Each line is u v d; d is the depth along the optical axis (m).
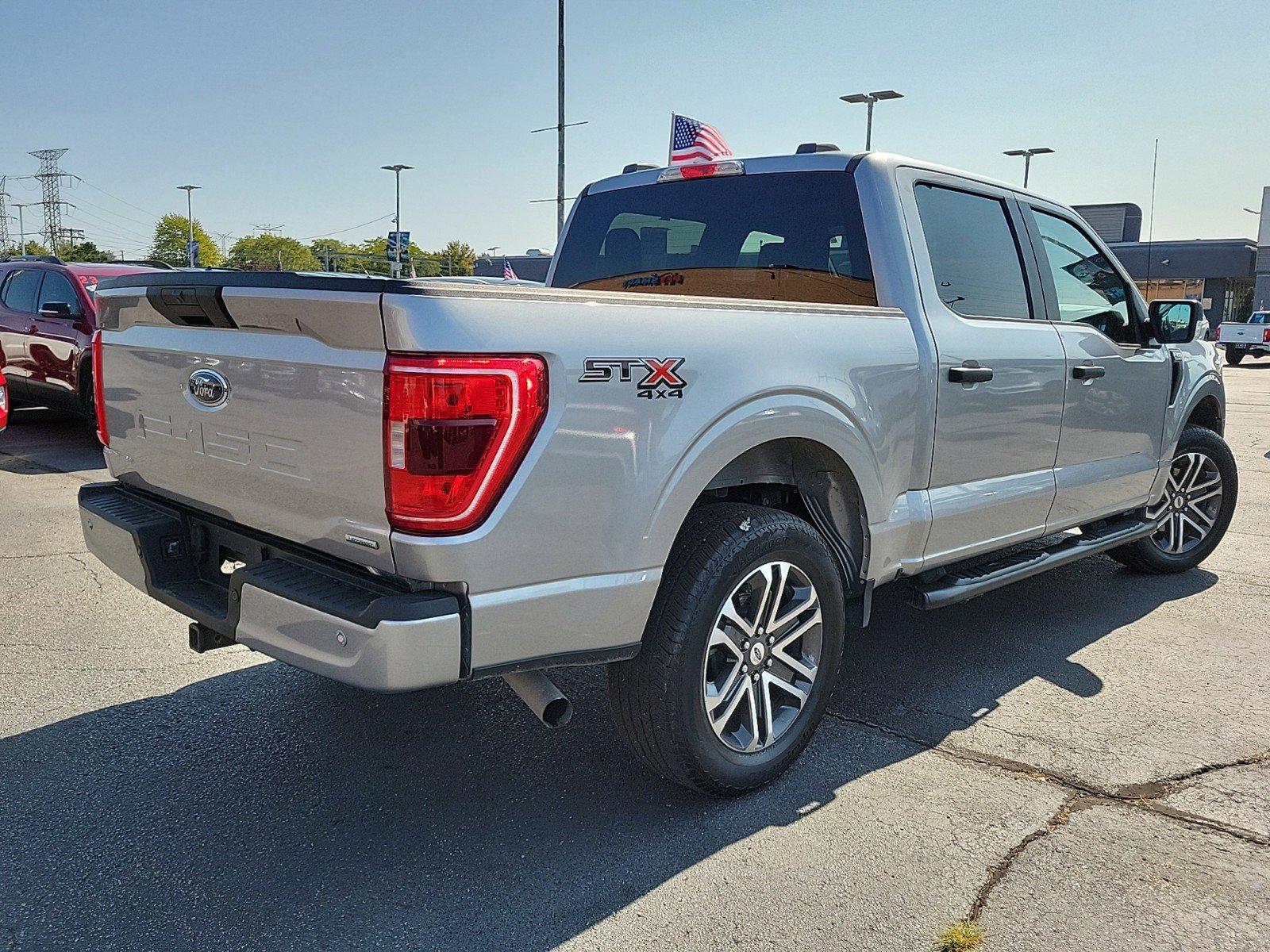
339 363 2.33
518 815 2.92
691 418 2.63
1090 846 2.77
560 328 2.38
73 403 9.39
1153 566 5.41
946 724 3.58
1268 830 2.87
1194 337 5.17
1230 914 2.47
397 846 2.75
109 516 3.12
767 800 3.02
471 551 2.28
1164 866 2.68
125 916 2.41
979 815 2.94
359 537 2.38
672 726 2.74
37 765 3.17
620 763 3.25
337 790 3.04
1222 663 4.20
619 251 4.38
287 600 2.40
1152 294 44.59
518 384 2.29
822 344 3.03
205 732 3.42
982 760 3.29
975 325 3.70
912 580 3.66
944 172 3.82
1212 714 3.68
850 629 4.59
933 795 3.05
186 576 3.05
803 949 2.33
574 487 2.42
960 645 4.40
